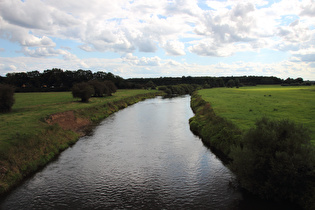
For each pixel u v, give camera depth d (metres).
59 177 15.02
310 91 72.12
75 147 21.56
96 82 63.44
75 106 38.66
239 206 11.35
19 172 14.73
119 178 14.90
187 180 14.52
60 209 11.33
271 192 11.50
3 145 15.93
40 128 21.48
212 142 21.39
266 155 11.50
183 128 29.73
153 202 11.97
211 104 40.59
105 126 31.12
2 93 30.33
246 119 25.53
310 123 21.78
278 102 40.78
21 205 11.70
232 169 13.38
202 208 11.30
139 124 32.56
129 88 131.88
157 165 17.05
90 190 13.29
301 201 10.59
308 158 10.51
